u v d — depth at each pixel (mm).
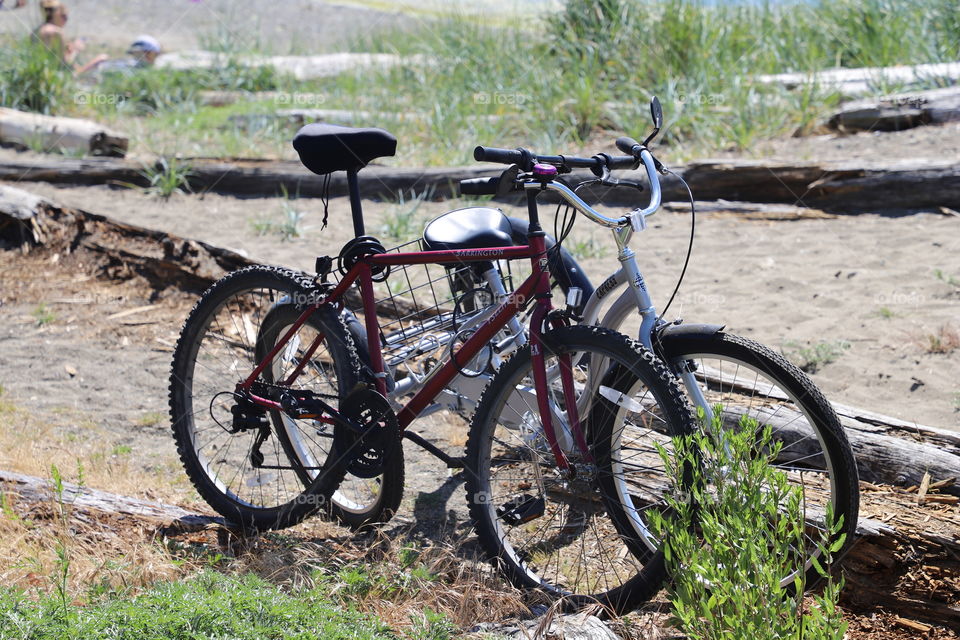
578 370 3529
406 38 12711
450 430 4293
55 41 11750
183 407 3570
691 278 5750
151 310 5551
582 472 3012
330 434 3457
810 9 10266
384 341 3451
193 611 2436
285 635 2422
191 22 18266
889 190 6508
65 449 4004
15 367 4895
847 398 4227
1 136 8945
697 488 2666
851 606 3068
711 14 10008
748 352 2789
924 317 4898
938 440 3553
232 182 7848
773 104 8453
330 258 3324
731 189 6957
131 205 7570
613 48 9664
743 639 2342
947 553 2979
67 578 2877
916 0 9625
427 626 2748
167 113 10711
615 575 3188
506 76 9945
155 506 3465
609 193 7117
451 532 3498
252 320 5191
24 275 5957
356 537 3443
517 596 3014
